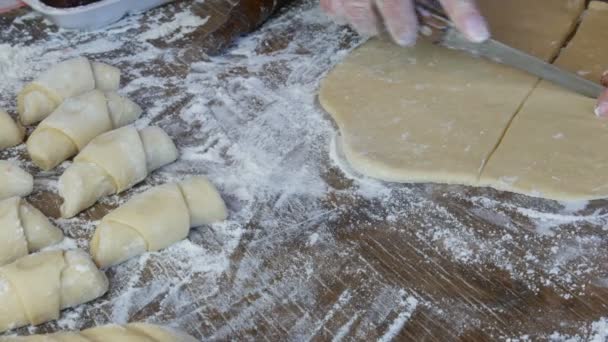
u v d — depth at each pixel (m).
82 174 1.59
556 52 1.91
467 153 1.64
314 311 1.40
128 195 1.65
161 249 1.52
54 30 2.20
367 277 1.45
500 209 1.57
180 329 1.37
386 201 1.60
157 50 2.10
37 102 1.83
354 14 1.77
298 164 1.71
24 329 1.38
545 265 1.45
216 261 1.50
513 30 1.97
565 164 1.60
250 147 1.77
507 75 1.83
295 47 2.07
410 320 1.37
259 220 1.58
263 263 1.49
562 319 1.36
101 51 2.11
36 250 1.52
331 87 1.86
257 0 2.13
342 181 1.66
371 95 1.82
